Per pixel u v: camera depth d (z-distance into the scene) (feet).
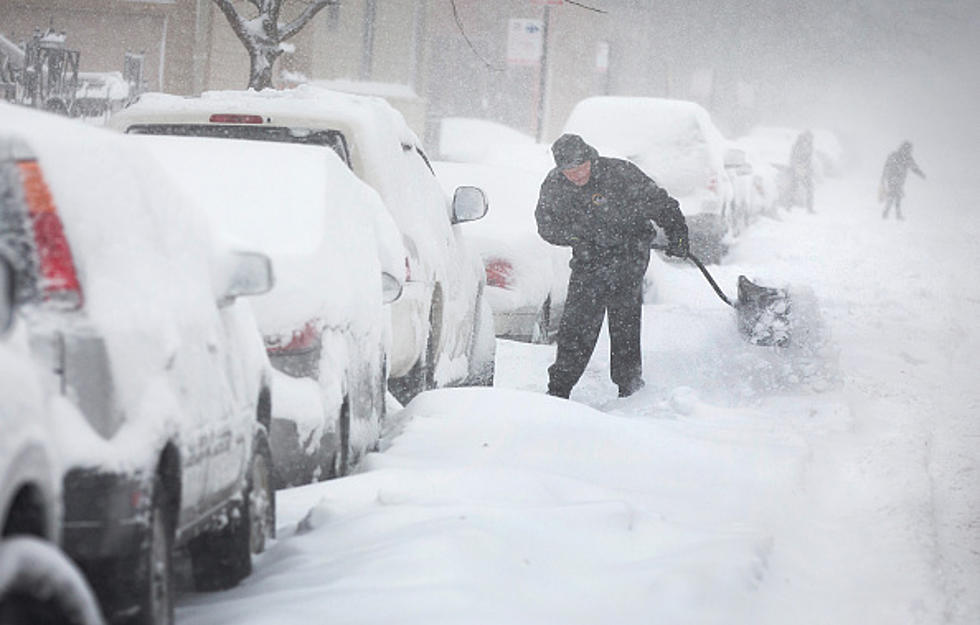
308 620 42.83
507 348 120.98
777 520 61.77
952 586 55.57
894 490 68.85
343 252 67.62
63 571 29.68
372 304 71.82
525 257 121.80
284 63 277.64
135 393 37.76
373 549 49.96
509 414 76.43
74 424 35.83
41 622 30.01
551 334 132.26
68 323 36.47
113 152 41.86
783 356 102.89
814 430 82.53
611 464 70.54
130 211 41.34
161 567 39.70
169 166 68.03
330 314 63.21
